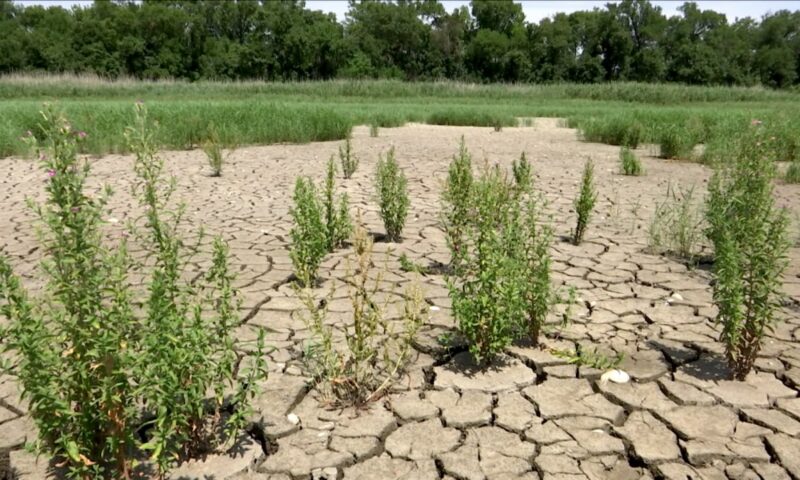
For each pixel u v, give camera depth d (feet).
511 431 9.67
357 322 10.60
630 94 131.03
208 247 18.94
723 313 11.03
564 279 16.43
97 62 213.46
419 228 21.71
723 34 256.52
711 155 37.35
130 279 15.57
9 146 39.78
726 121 46.34
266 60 226.58
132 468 8.36
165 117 46.85
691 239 18.83
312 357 11.80
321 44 231.71
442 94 135.95
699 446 9.25
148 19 217.36
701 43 250.98
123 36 219.20
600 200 26.63
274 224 22.04
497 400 10.52
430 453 9.14
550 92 136.87
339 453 9.09
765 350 12.28
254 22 234.79
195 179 31.37
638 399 10.53
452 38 272.51
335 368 10.48
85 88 119.75
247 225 21.89
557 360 11.80
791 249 19.24
